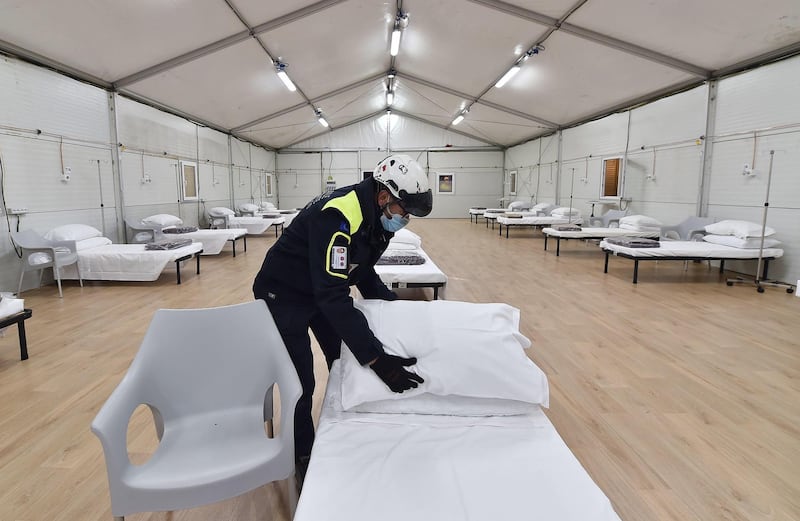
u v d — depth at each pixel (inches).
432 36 292.2
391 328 50.6
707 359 109.1
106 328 134.0
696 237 233.5
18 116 184.1
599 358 109.7
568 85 313.0
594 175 365.4
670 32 208.2
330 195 52.6
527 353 112.9
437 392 46.9
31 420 80.3
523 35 256.1
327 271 47.4
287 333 57.8
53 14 168.2
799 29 176.4
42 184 196.5
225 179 426.0
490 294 177.0
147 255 190.4
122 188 254.1
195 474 44.0
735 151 221.6
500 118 457.7
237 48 247.9
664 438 74.4
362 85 415.5
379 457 39.4
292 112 433.1
